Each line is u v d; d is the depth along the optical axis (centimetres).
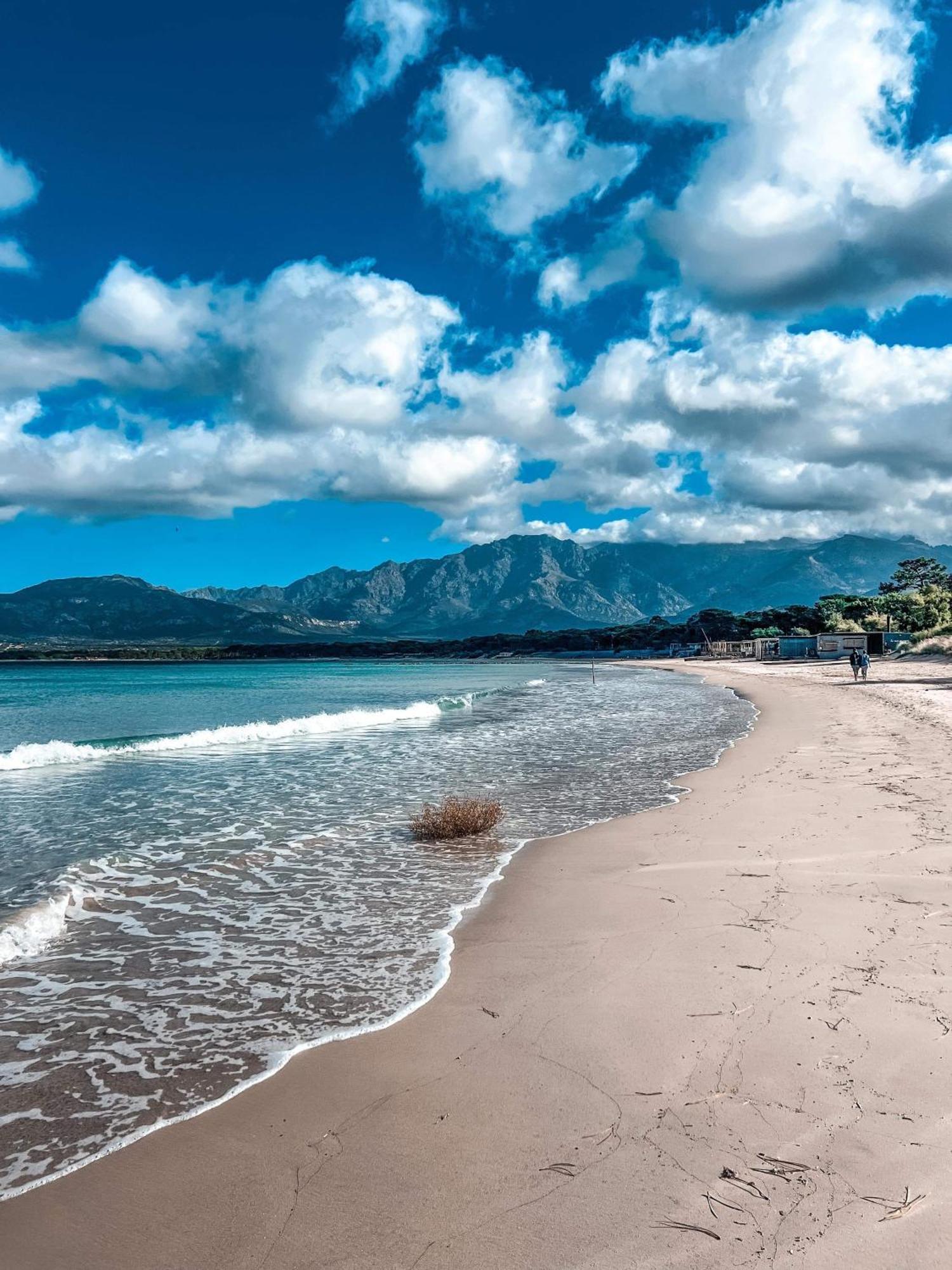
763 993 495
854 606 13438
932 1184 304
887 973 511
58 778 1630
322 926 710
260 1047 474
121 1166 357
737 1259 271
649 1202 304
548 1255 280
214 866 923
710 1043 433
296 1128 382
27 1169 357
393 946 651
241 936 687
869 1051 411
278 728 2552
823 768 1409
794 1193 304
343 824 1148
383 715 3038
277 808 1281
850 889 698
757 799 1161
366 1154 354
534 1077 414
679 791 1320
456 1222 302
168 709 4097
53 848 1012
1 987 579
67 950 657
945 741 1641
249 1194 331
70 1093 427
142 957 639
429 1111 387
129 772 1703
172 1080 438
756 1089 382
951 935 571
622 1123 362
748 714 2958
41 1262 294
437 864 919
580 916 690
